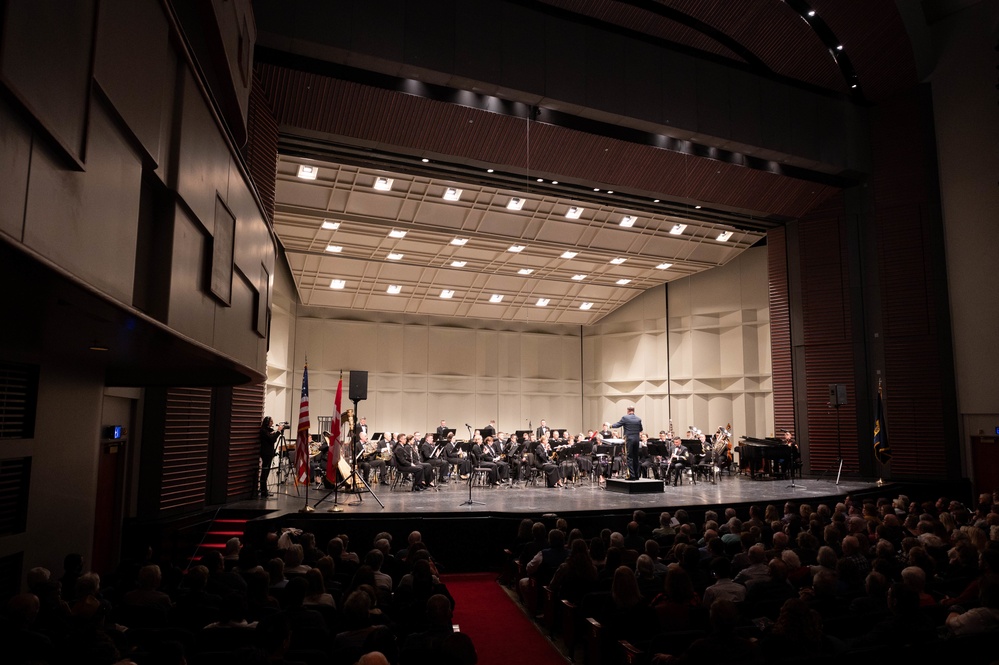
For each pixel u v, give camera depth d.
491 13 12.62
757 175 16.55
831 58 15.95
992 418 15.56
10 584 5.99
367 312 23.06
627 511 11.16
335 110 12.20
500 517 10.73
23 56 2.04
